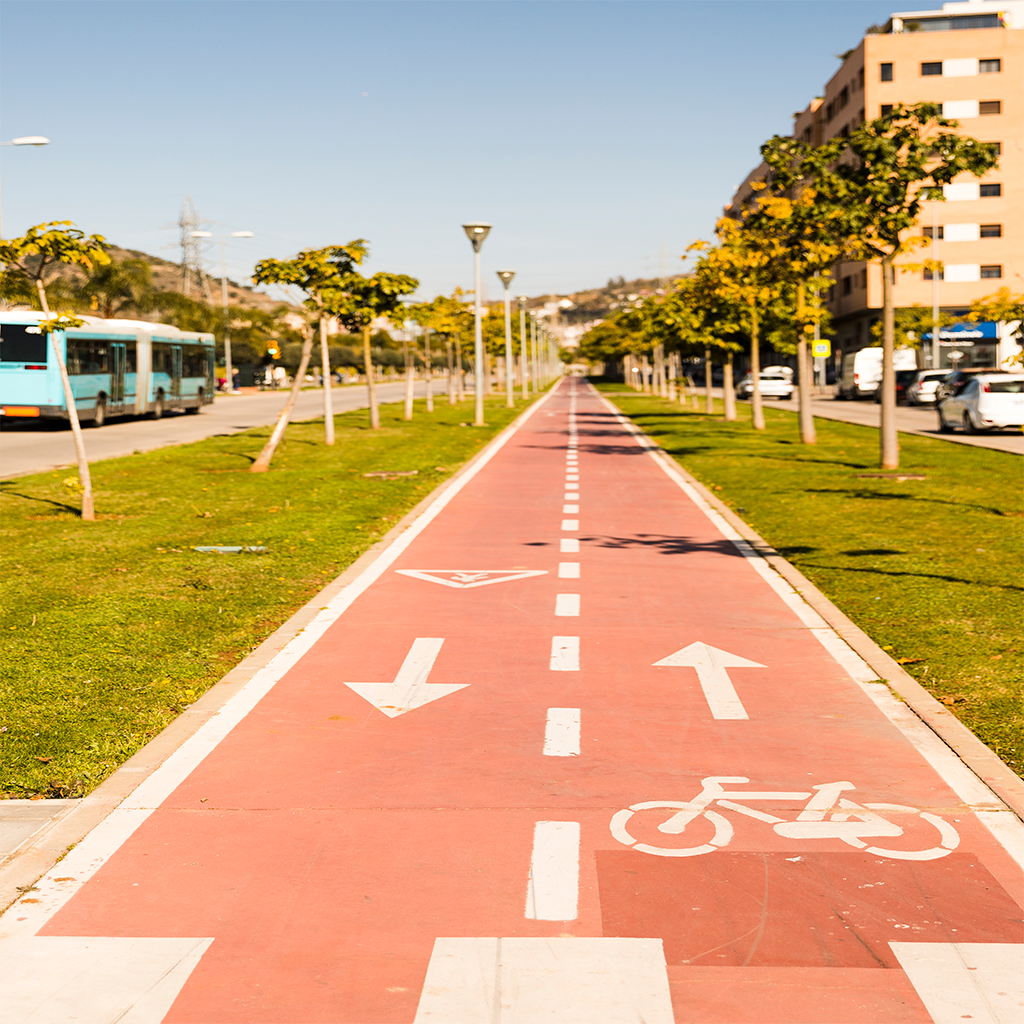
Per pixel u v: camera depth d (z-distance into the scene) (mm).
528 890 4258
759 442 30031
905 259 76000
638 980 3625
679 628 8742
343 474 21797
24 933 3955
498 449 28719
